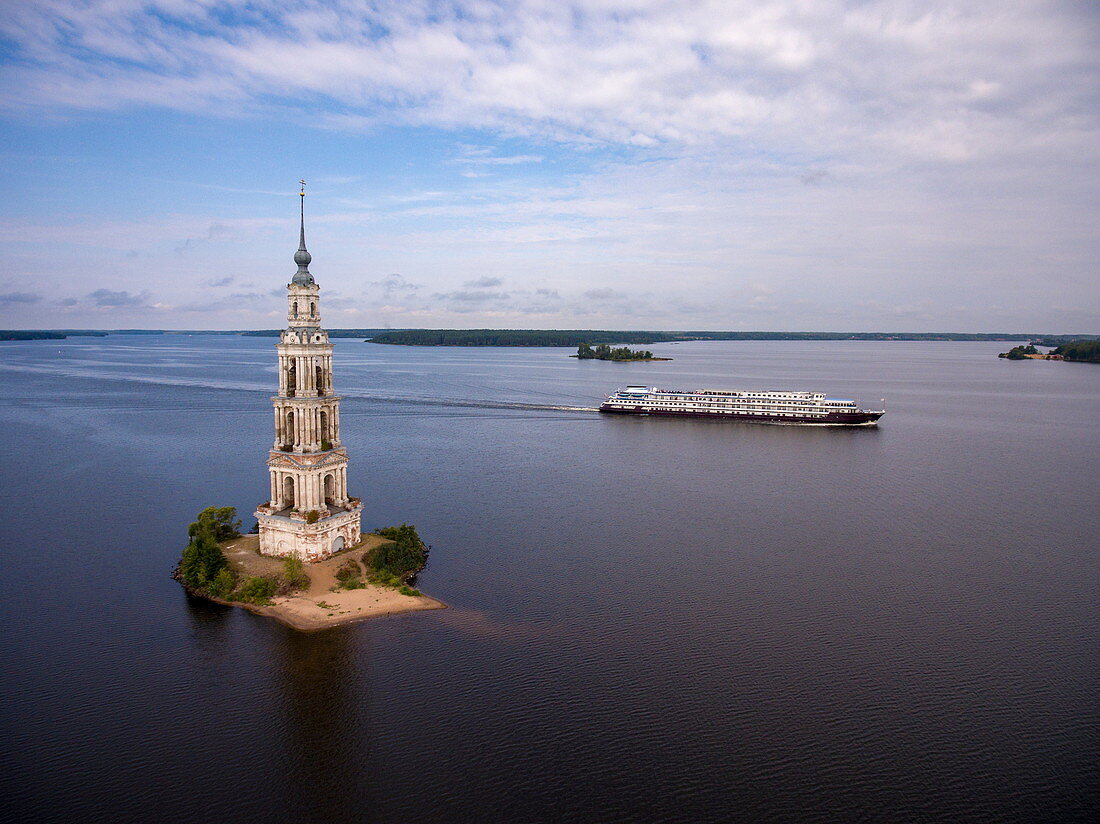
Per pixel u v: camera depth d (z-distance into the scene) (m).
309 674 75.44
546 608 91.75
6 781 58.97
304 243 98.00
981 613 91.88
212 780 59.47
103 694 71.69
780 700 71.69
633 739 65.25
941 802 57.91
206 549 97.50
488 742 64.56
